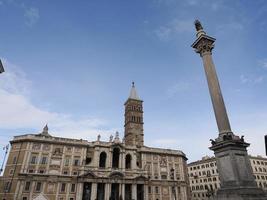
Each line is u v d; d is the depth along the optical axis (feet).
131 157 305.53
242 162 88.69
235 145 90.68
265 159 428.97
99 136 298.76
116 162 304.71
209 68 112.57
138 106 412.16
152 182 297.12
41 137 270.05
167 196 296.92
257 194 80.53
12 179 240.94
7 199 230.89
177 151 341.00
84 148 284.00
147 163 309.83
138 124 395.96
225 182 89.25
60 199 244.83
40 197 215.51
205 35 119.65
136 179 281.33
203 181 427.33
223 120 98.78
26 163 248.32
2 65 81.15
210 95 108.37
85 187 263.70
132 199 269.44
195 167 454.81
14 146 262.67
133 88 434.30
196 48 124.36
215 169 412.57
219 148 94.73
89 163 280.72
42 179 246.47
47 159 260.21
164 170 314.55
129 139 380.17
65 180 255.91
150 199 284.61
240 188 81.76
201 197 419.74
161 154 325.21
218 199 85.66
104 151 290.76
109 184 265.54
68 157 271.69
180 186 312.50
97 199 263.29
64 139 282.15
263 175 408.67
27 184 239.30
